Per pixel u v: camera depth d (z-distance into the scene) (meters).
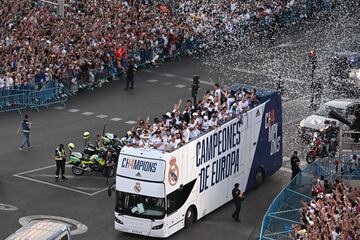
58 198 61.41
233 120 61.78
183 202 56.56
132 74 89.75
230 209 61.66
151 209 54.69
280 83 86.88
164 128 58.25
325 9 120.81
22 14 95.31
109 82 92.50
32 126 76.88
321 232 49.06
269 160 67.44
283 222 54.12
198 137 57.56
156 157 54.22
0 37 87.88
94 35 92.88
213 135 59.28
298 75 95.50
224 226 58.53
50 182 64.38
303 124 77.06
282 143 71.75
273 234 51.50
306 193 61.16
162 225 54.59
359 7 119.88
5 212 58.25
